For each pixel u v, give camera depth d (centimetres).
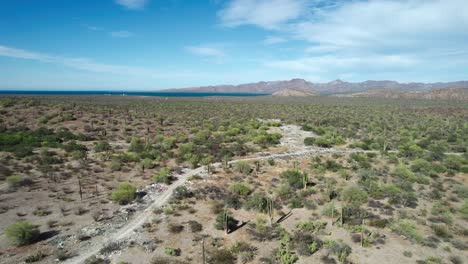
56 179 3147
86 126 6291
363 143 5325
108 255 1836
